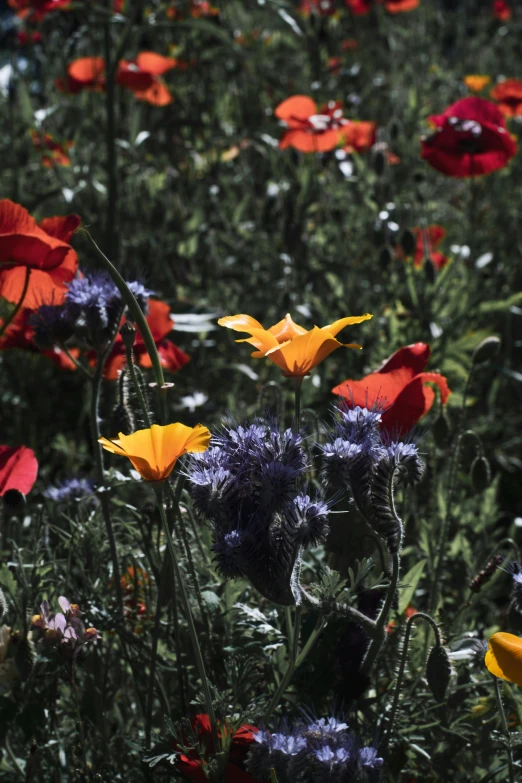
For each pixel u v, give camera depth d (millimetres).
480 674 2215
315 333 1637
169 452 1486
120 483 2023
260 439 1640
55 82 5422
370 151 4898
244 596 2186
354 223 4750
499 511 4066
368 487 1643
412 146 5359
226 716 1729
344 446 1646
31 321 2066
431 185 5859
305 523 1539
